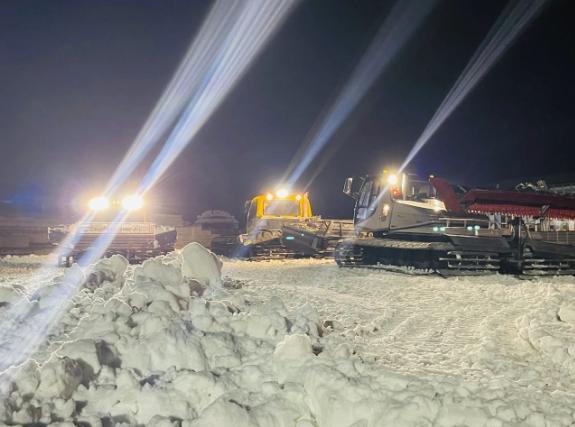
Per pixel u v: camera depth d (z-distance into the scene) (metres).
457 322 8.86
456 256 15.78
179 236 33.38
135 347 5.57
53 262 20.69
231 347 5.87
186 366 5.54
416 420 4.52
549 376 6.19
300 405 4.95
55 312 6.90
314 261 21.66
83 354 5.12
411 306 10.34
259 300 8.71
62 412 4.54
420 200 17.94
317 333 7.06
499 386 5.39
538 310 8.77
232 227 36.50
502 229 16.61
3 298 7.35
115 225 21.09
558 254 16.30
